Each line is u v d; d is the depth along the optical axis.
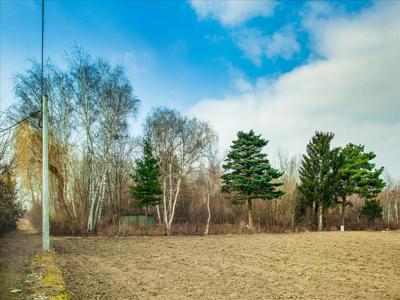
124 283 12.47
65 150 37.88
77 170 40.59
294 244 29.22
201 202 58.66
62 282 10.52
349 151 57.44
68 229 37.47
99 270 15.12
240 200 48.41
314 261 19.05
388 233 44.91
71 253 21.42
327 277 14.38
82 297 10.27
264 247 26.53
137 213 55.31
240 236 39.69
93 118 39.34
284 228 49.22
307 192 53.59
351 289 12.23
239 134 48.81
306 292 11.67
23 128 35.34
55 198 38.84
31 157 36.41
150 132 48.94
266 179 45.72
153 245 27.69
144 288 11.73
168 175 49.66
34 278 11.41
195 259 19.31
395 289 12.32
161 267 16.30
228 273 14.95
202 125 49.31
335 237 37.59
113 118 39.41
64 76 38.38
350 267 17.06
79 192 39.41
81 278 13.20
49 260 15.09
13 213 30.80
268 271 15.63
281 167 65.88
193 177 61.38
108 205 53.91
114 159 52.50
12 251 19.47
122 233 39.34
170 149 48.03
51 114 37.06
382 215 59.34
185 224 48.03
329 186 53.59
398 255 21.94
